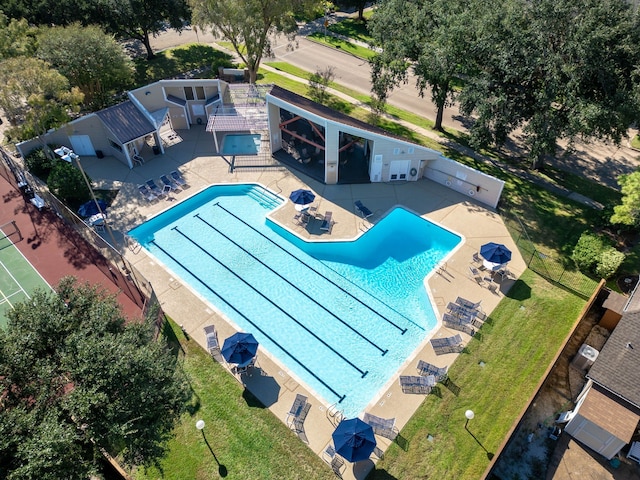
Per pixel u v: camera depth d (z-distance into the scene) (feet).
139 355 55.52
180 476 63.62
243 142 134.31
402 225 107.34
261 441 67.36
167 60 177.88
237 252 100.73
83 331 55.77
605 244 92.17
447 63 111.04
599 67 94.02
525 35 101.19
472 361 78.18
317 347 82.43
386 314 88.22
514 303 87.97
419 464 64.95
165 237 103.81
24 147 116.98
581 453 67.05
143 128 121.70
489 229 105.09
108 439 53.93
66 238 102.01
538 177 122.11
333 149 111.65
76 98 111.96
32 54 131.13
